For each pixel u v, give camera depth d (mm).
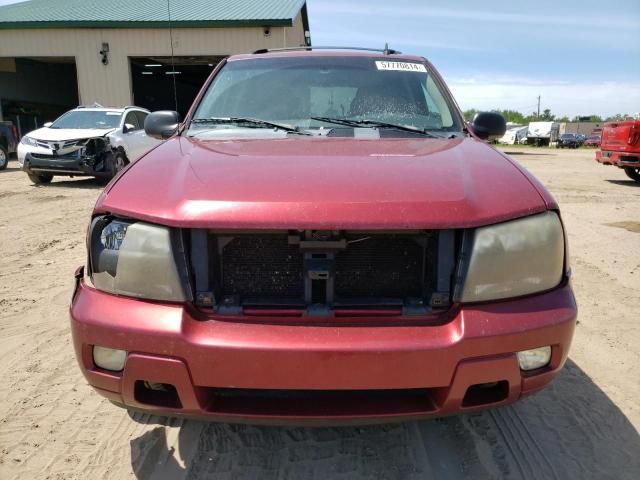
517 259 1768
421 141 2484
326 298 1779
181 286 1735
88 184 10961
